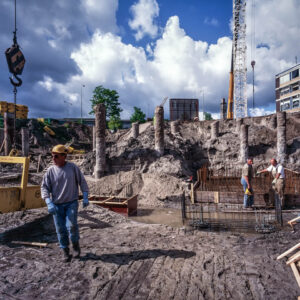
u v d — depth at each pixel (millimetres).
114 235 4750
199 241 4473
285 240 4562
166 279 2984
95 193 15305
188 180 14195
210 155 26781
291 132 29125
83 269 3227
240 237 4777
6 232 4855
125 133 41531
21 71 7316
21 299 2566
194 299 2578
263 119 31859
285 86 50938
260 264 3434
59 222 3375
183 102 47469
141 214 11070
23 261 3486
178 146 24078
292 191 10758
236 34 56406
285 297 2613
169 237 4680
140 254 3768
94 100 48844
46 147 39219
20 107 42750
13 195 5176
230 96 57781
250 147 26688
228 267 3324
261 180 12117
